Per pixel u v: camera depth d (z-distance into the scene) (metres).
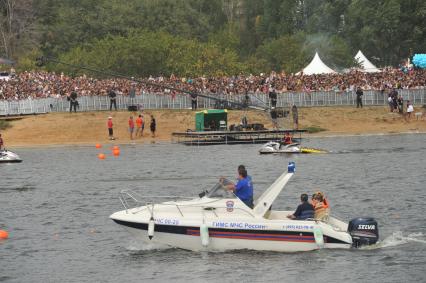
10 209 119.25
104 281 79.88
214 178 146.88
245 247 84.88
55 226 105.06
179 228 84.62
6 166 179.88
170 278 79.38
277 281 77.81
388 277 78.62
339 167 158.00
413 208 110.88
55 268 85.00
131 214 86.56
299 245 84.88
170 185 139.12
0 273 83.94
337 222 89.19
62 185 143.88
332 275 79.19
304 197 87.00
